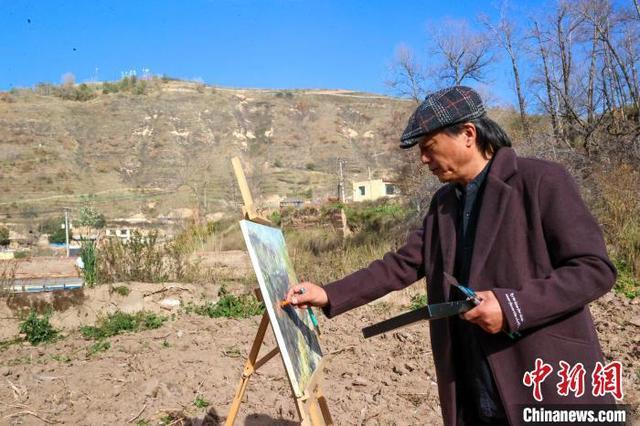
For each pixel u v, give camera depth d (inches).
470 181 97.0
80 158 3516.2
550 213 88.4
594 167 534.3
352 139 4143.7
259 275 92.3
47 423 174.9
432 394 197.9
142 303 330.6
